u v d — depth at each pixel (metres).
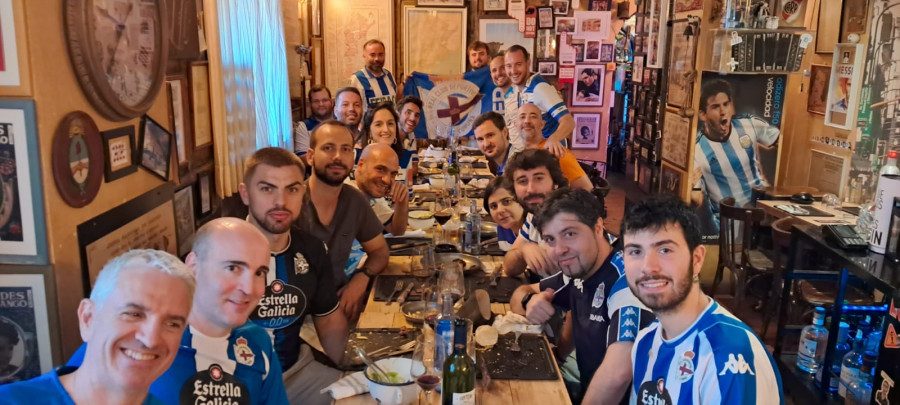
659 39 5.80
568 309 2.47
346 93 5.03
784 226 4.10
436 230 3.54
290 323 2.38
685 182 5.20
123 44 2.11
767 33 4.62
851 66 4.84
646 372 1.67
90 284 1.97
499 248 3.25
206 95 3.21
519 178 2.87
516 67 5.29
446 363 1.65
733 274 4.79
